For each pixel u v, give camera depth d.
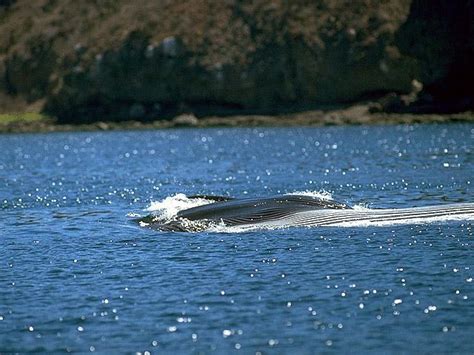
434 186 129.88
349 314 60.41
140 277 72.00
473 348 53.66
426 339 55.28
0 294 68.12
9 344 56.66
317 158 196.75
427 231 84.88
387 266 72.62
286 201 95.38
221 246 82.44
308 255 77.38
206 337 56.78
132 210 111.81
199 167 183.25
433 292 64.75
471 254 75.62
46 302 65.50
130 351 54.84
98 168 189.62
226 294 65.94
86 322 60.53
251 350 54.38
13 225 101.44
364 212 91.44
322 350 54.03
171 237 88.25
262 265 74.44
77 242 88.12
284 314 60.81
